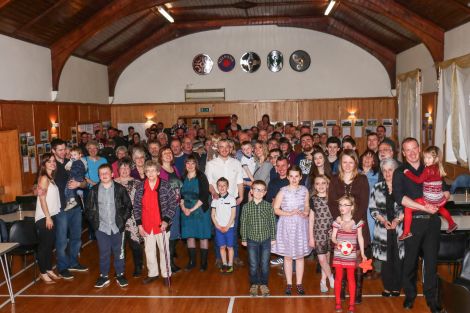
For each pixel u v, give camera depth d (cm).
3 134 986
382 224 523
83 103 1379
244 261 716
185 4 1334
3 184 993
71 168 670
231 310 524
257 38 1580
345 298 546
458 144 1010
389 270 536
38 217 615
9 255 638
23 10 924
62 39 1168
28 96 1062
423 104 1275
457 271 575
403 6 1107
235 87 1598
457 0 920
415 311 505
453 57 1049
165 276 616
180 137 1033
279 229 564
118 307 540
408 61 1412
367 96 1577
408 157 473
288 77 1586
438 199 459
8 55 980
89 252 781
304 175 644
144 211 604
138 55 1590
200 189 643
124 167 632
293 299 552
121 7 1137
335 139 692
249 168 712
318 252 554
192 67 1602
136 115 1623
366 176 529
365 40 1525
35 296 579
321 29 1550
